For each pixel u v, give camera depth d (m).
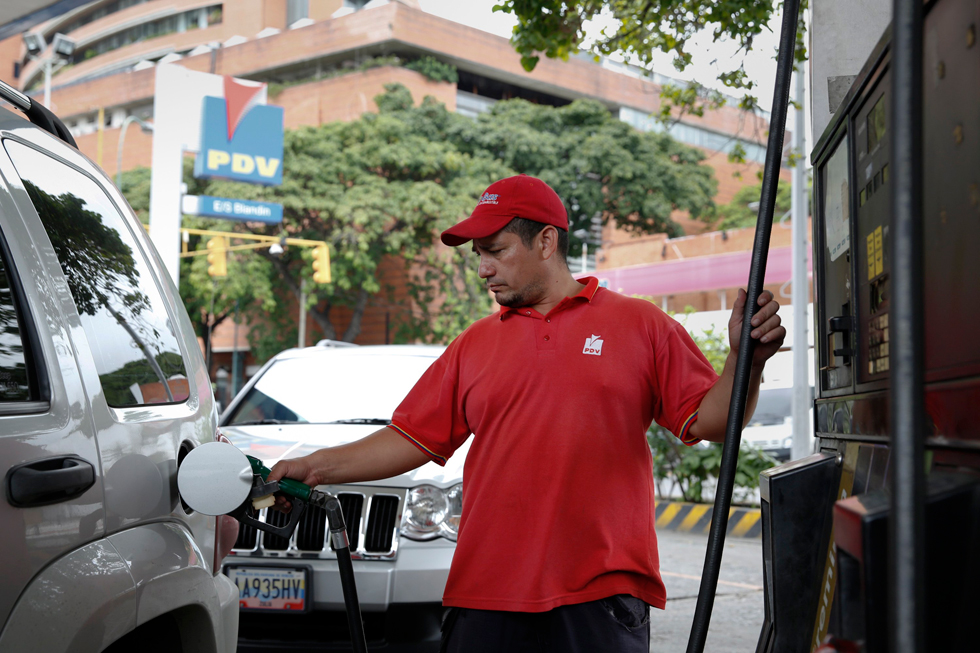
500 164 32.50
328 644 3.76
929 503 0.97
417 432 2.23
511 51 40.41
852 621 1.02
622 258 30.39
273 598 3.76
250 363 40.47
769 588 1.95
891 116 0.87
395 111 33.66
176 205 20.42
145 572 1.75
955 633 0.96
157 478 1.92
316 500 2.02
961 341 1.08
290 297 34.56
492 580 2.01
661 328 2.06
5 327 1.58
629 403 2.02
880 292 1.56
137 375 2.03
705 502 9.55
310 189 30.80
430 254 31.25
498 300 2.14
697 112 5.42
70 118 47.09
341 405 4.89
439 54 38.84
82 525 1.61
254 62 41.72
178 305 2.51
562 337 2.06
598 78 42.12
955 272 1.11
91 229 2.11
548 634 1.97
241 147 23.64
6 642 1.40
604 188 34.28
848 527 0.99
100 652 1.60
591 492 1.99
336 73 38.91
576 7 4.14
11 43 55.78
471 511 2.08
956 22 1.12
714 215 36.69
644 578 2.02
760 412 12.28
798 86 8.45
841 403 1.83
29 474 1.46
